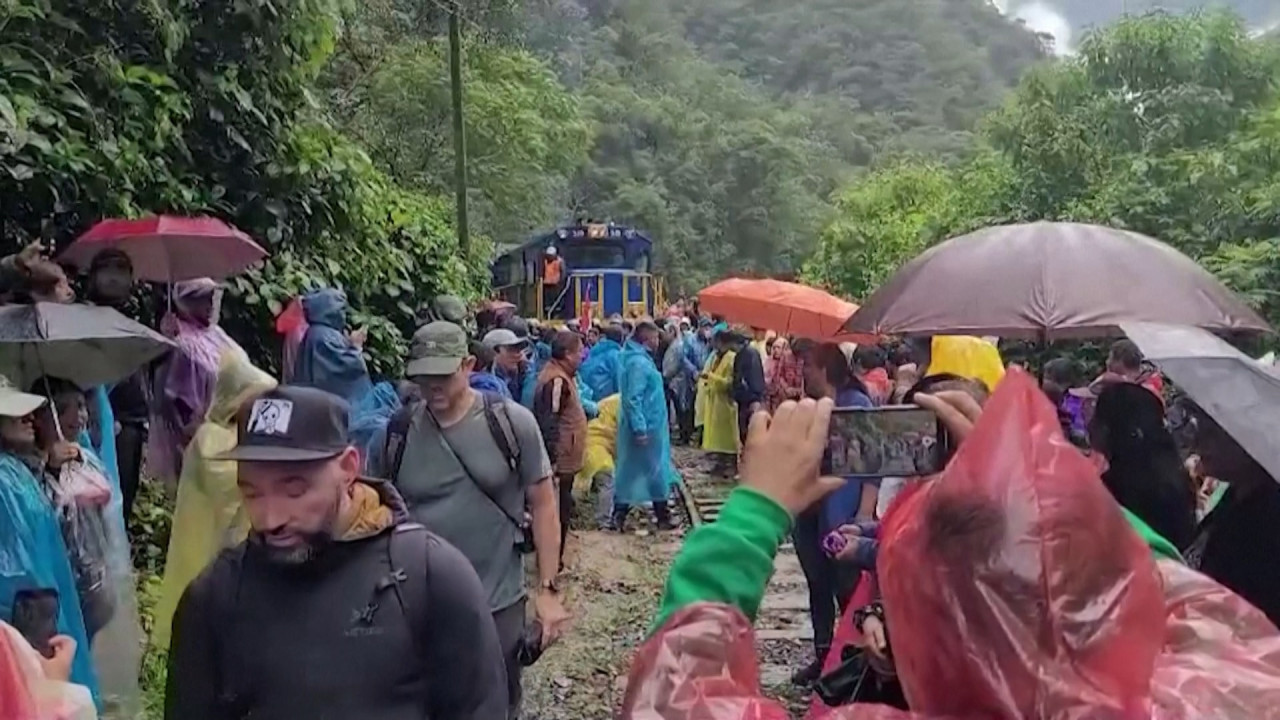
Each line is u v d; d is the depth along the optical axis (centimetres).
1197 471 403
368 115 2144
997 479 145
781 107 9612
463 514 457
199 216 791
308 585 270
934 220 2144
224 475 477
